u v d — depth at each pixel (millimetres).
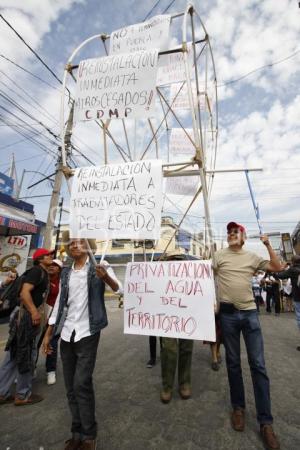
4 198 8156
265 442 2031
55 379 3385
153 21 2473
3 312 7160
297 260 5043
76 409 2062
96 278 2186
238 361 2352
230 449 1992
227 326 2385
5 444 2117
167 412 2535
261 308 11406
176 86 3637
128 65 2262
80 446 2006
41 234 14375
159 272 2309
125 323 2281
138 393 2949
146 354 4473
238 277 2408
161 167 2127
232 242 2545
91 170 2291
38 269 2967
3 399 2805
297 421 2332
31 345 2816
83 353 2006
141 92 2184
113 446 2049
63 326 2150
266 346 4926
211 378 3311
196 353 4387
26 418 2500
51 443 2125
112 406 2668
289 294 10383
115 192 2176
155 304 2250
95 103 2279
